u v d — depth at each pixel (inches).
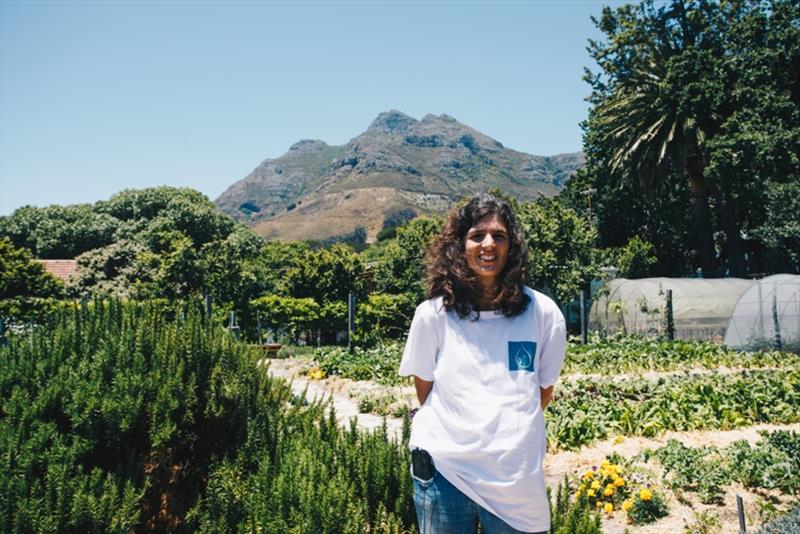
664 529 199.5
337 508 101.0
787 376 507.8
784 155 1137.4
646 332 981.2
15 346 130.4
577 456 286.0
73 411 112.2
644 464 257.6
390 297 1160.2
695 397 385.7
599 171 1674.5
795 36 1227.2
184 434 120.6
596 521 115.5
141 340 127.9
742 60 1278.3
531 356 91.0
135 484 111.6
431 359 95.3
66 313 141.3
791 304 719.1
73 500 100.4
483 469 86.5
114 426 112.5
